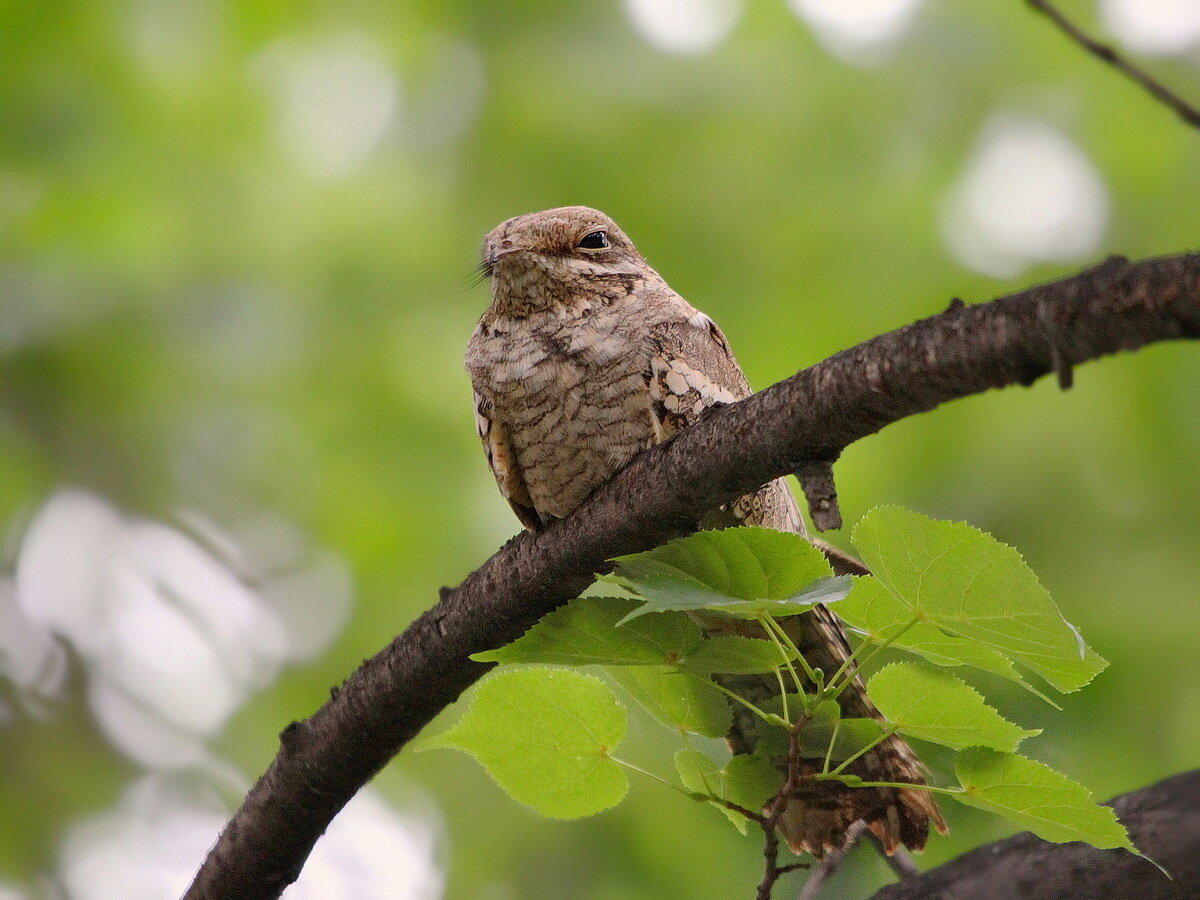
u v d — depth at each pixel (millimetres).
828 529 4816
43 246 10828
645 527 5445
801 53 10820
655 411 6746
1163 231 10312
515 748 5188
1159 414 9672
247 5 10953
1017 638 4359
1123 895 5172
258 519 11234
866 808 6023
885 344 4477
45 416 11219
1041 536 9664
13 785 10766
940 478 9883
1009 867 5418
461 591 6031
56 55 10727
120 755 10961
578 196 10633
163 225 10766
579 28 10867
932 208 10500
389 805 10172
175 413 11102
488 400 7031
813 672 4688
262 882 6504
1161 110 10352
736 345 10422
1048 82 10672
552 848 9812
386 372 10742
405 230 10781
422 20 11055
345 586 10859
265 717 10828
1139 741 8844
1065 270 10391
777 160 10594
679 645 4770
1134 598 9281
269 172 10922
